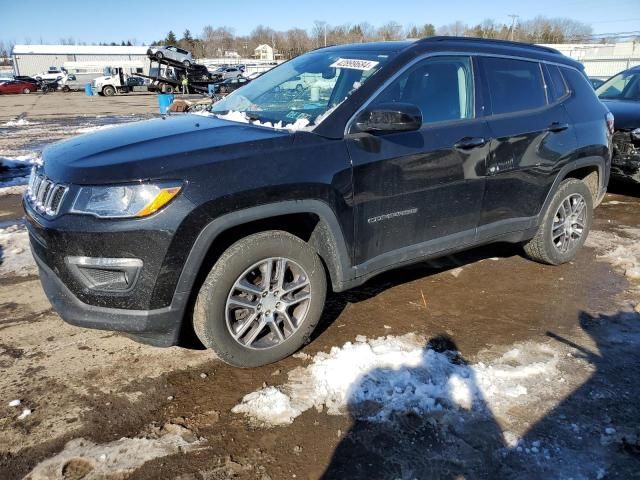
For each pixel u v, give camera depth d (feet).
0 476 7.23
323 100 10.89
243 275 9.05
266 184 8.68
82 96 117.91
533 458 7.63
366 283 13.70
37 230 8.70
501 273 14.48
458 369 9.71
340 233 9.74
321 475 7.31
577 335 11.12
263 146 9.00
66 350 10.40
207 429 8.20
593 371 9.79
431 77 11.20
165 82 113.91
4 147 38.83
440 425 8.27
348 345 10.48
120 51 211.61
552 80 13.69
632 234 18.07
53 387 9.21
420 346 10.53
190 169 8.25
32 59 204.13
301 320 9.91
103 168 8.18
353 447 7.82
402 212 10.57
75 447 7.80
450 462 7.55
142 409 8.66
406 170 10.36
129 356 10.22
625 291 13.38
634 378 9.59
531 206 13.23
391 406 8.68
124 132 10.21
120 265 8.07
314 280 9.84
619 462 7.56
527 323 11.64
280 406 8.66
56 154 9.46
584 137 13.98
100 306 8.32
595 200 15.35
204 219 8.22
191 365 9.95
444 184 11.02
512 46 13.09
